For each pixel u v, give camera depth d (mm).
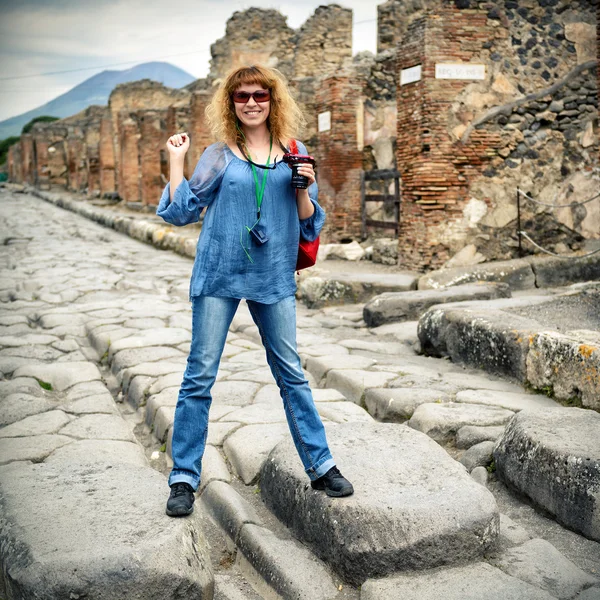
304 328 7547
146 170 23438
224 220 2846
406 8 17703
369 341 6922
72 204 26891
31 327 7801
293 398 3051
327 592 2781
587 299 6586
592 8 9789
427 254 9875
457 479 3121
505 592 2615
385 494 2969
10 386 5293
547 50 9789
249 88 2818
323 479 3041
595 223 10047
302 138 14867
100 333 7004
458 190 9820
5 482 3197
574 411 3805
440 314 6059
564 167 9969
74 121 47469
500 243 9984
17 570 2533
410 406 4621
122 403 5418
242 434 4180
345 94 13078
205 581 2729
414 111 9812
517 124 9844
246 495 3631
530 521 3307
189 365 2994
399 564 2773
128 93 35031
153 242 15625
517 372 5051
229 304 2932
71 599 2465
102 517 2846
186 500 2918
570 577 2760
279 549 3010
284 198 2900
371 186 13375
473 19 9586
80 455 4074
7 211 25750
